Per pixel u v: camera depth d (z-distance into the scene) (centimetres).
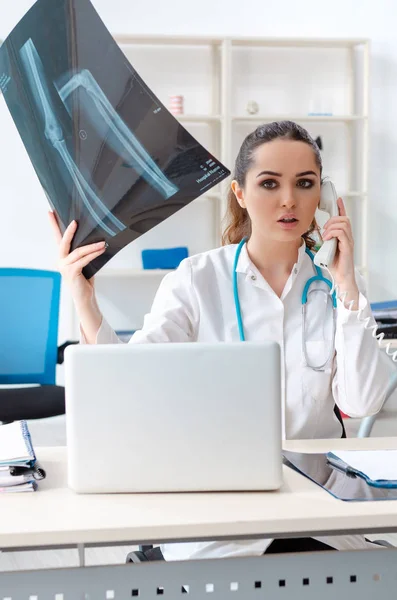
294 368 187
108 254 165
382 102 600
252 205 176
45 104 155
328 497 134
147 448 135
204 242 586
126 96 147
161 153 148
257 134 177
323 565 129
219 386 134
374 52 596
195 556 158
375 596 131
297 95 590
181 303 191
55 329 386
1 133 553
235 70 582
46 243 563
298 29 588
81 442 135
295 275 189
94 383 134
